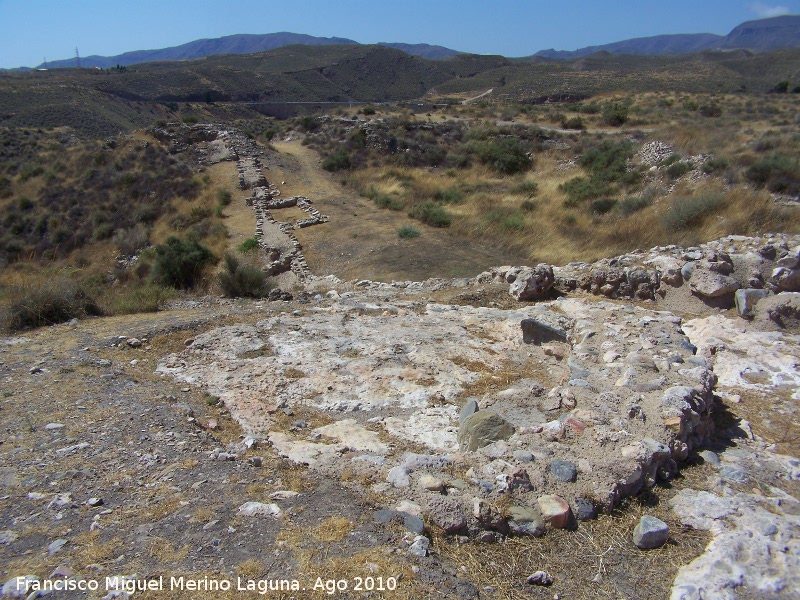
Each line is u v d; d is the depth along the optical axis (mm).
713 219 16141
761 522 3920
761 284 9297
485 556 3645
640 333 7352
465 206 24750
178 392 6535
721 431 5465
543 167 32250
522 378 6707
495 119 45438
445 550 3648
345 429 5473
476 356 7363
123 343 8336
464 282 12250
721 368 6805
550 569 3592
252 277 14438
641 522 3906
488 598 3301
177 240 20297
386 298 11070
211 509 4027
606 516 4051
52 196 32812
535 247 18594
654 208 20453
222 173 32094
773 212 15812
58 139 53656
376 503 4043
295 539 3658
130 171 33531
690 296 9586
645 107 46875
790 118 34000
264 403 6145
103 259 26500
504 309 9789
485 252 18969
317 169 34969
